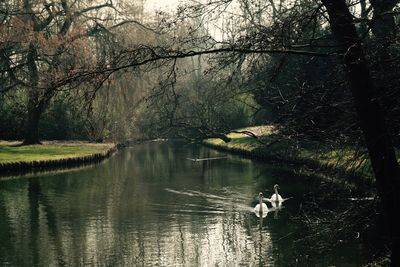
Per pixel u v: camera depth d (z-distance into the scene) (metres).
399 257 9.46
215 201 28.14
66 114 62.75
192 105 34.09
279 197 26.84
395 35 10.52
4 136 63.09
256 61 10.33
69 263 17.73
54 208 26.45
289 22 9.82
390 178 9.41
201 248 19.36
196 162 46.75
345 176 12.14
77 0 48.16
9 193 30.69
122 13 48.66
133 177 37.47
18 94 56.88
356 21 9.55
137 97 49.12
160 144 71.44
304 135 11.46
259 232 21.52
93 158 48.34
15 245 19.91
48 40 41.94
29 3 45.50
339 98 10.98
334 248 16.77
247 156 49.00
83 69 9.45
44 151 49.16
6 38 41.53
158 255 18.62
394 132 10.45
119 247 19.59
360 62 9.29
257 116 35.94
